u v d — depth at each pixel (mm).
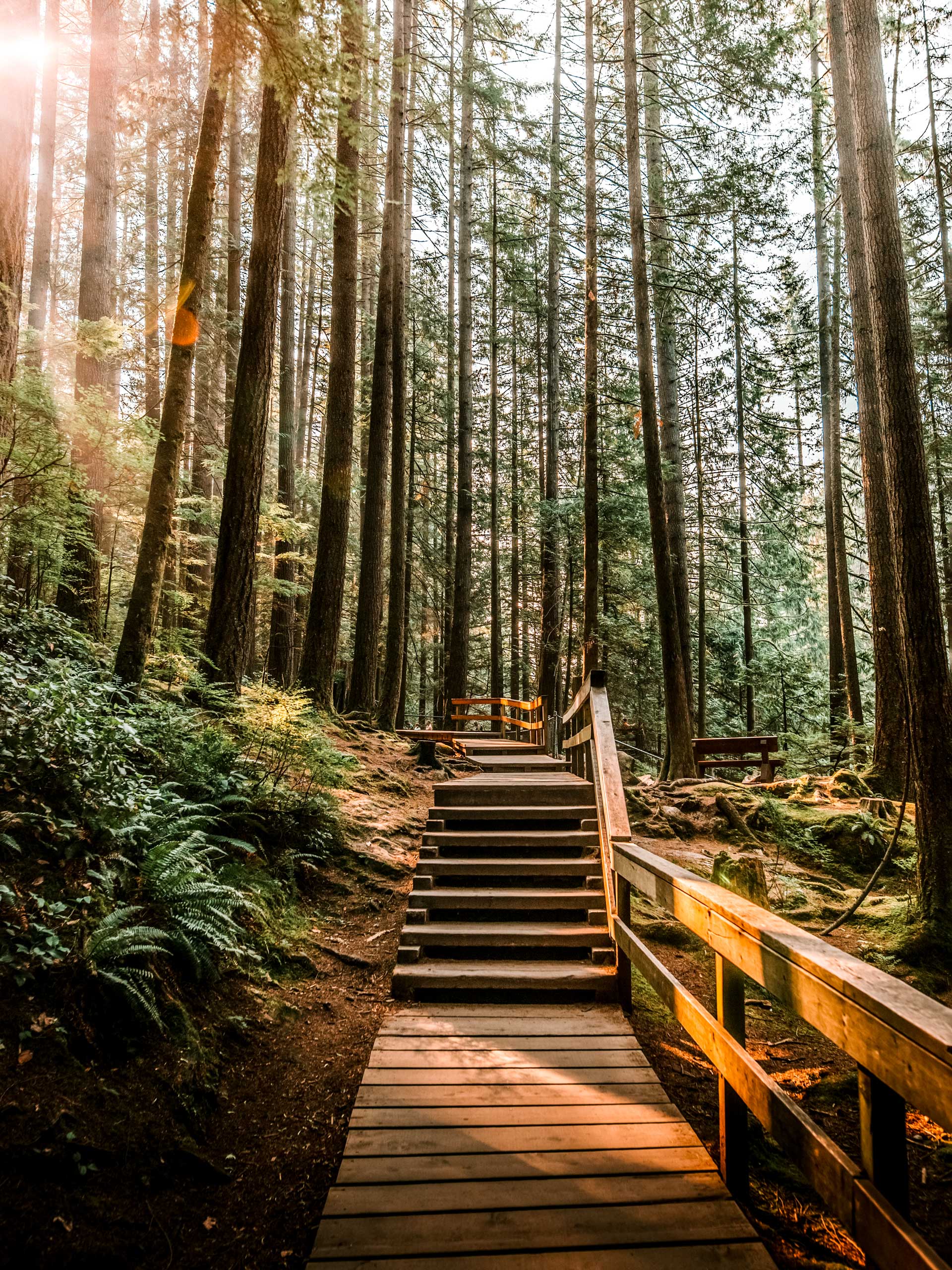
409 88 13336
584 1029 3855
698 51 12336
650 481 10281
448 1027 3861
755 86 11828
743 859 4832
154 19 12828
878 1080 1629
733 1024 2633
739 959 2449
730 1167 2604
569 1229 2369
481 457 22688
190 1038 3215
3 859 3287
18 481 5734
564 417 21906
